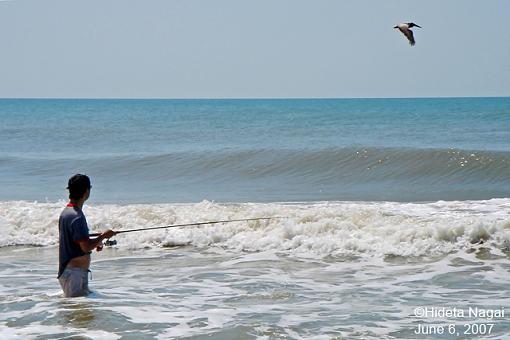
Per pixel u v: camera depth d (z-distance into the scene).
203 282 16.78
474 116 99.44
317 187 37.44
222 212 23.84
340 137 66.44
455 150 40.66
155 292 15.66
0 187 39.00
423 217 23.06
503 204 26.66
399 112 123.00
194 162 45.22
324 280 16.88
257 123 94.12
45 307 13.95
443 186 36.34
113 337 12.09
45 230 23.50
